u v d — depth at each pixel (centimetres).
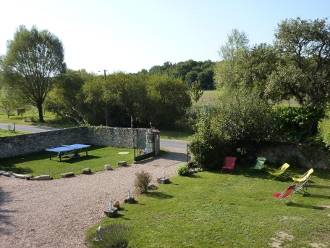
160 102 4094
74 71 5481
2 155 2592
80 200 1581
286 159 2219
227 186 1792
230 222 1298
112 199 1590
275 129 2266
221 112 2309
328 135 2112
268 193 1669
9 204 1538
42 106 5397
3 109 6150
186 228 1246
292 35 2788
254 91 2589
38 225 1296
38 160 2548
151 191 1706
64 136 3048
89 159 2578
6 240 1175
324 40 2731
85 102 4294
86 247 1113
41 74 5112
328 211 1416
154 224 1287
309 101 2753
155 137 2688
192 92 5372
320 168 2123
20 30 5044
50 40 5109
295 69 2611
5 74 5028
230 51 4872
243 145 2309
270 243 1130
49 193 1700
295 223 1289
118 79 4144
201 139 2164
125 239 1080
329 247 1105
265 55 2941
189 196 1620
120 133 3041
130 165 2367
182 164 2383
